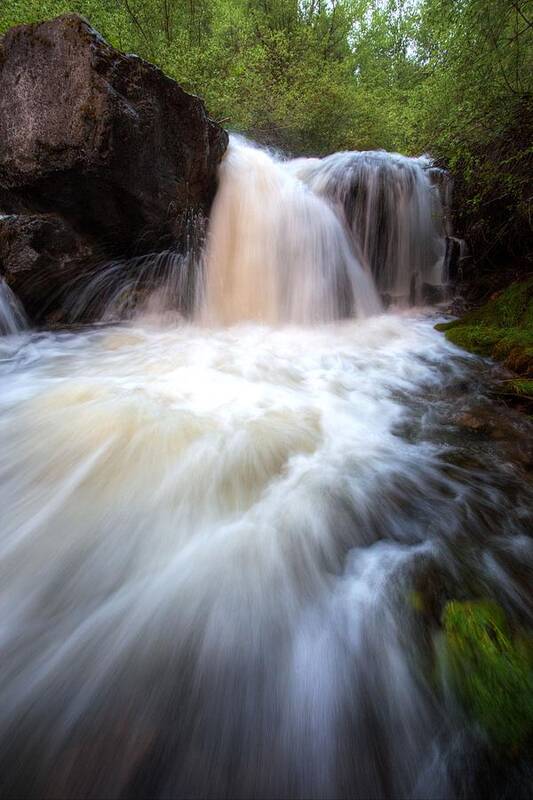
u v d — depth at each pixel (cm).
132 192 456
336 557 200
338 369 434
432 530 215
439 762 125
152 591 179
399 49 1137
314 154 1104
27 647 156
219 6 1105
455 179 704
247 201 622
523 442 292
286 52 1052
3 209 521
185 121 494
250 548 201
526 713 123
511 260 679
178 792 120
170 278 566
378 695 144
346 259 692
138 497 231
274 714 141
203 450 269
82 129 405
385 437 302
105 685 145
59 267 472
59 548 201
